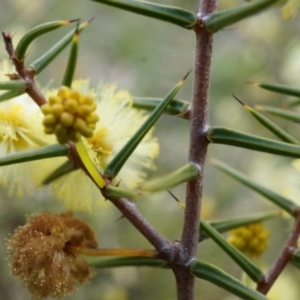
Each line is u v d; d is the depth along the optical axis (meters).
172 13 0.13
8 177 0.15
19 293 0.31
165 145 0.36
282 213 0.16
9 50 0.14
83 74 0.35
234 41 0.36
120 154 0.13
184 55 0.37
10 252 0.14
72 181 0.15
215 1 0.13
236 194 0.35
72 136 0.12
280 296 0.20
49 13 0.37
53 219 0.14
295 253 0.15
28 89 0.14
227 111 0.34
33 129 0.14
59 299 0.14
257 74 0.33
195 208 0.13
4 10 0.37
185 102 0.14
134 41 0.37
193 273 0.13
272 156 0.29
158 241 0.14
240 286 0.13
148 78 0.36
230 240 0.16
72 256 0.14
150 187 0.12
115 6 0.13
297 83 0.31
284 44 0.33
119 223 0.33
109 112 0.15
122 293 0.30
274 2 0.12
